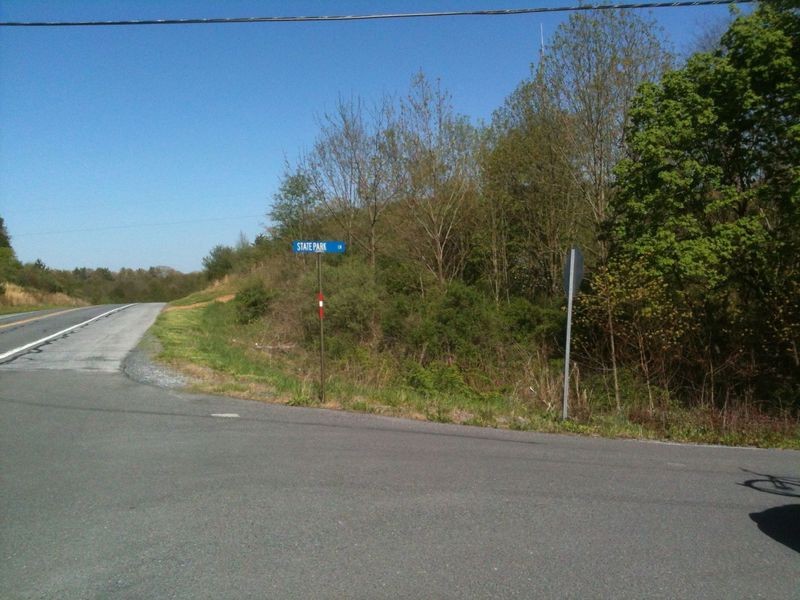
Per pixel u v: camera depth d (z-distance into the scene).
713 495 6.48
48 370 13.90
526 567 4.41
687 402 15.48
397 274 26.81
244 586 4.00
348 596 3.90
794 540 5.15
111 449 7.43
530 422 10.91
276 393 11.74
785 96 15.30
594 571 4.38
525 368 18.47
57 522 5.07
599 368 16.95
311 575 4.18
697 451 9.14
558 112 23.52
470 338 21.89
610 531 5.20
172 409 9.97
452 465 7.19
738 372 16.20
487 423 10.47
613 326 16.59
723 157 16.91
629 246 16.69
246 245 54.47
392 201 28.47
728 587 4.20
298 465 6.91
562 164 24.38
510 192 27.55
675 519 5.59
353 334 23.61
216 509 5.42
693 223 15.95
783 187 15.52
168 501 5.61
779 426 11.89
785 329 15.25
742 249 15.72
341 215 30.16
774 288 16.11
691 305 16.50
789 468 8.12
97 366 14.51
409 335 22.19
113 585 4.00
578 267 11.42
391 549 4.64
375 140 28.05
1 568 4.22
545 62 23.36
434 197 27.34
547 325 21.66
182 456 7.18
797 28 15.14
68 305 51.53
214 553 4.50
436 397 13.98
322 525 5.09
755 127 16.17
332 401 11.34
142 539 4.74
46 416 9.24
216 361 15.66
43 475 6.34
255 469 6.69
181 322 26.00
